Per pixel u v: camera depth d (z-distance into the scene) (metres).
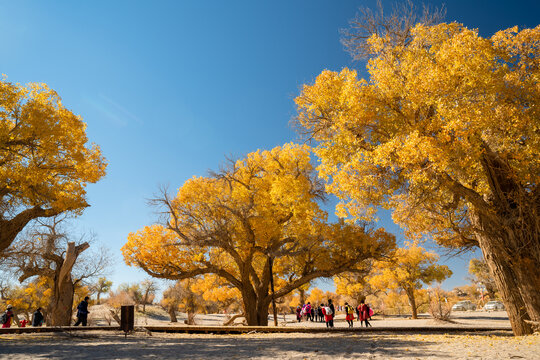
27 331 14.70
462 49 10.88
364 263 28.11
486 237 13.49
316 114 15.91
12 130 16.81
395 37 13.59
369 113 12.65
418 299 58.78
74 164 19.86
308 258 28.14
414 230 14.73
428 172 11.16
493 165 12.60
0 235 18.22
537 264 12.17
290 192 24.92
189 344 10.25
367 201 13.37
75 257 23.20
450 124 10.16
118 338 12.98
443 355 6.30
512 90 10.68
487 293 70.62
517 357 5.91
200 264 28.00
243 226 26.33
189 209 27.66
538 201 12.46
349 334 15.77
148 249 26.81
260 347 8.95
